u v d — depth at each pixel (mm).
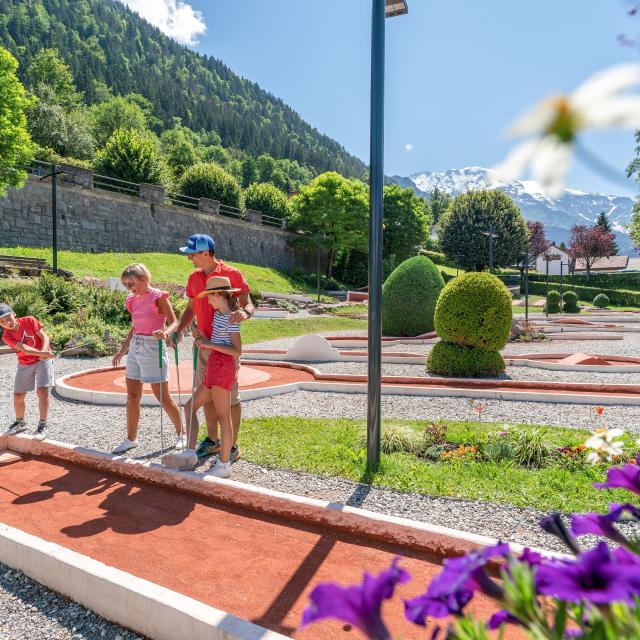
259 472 4887
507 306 10867
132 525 3836
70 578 3018
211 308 4980
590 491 4355
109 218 33750
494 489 4418
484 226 54719
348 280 57281
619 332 22828
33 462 5328
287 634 2574
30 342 5824
